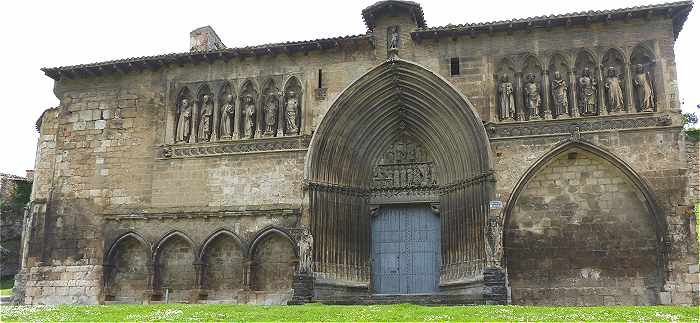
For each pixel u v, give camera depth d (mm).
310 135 28688
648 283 24938
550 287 25656
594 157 26297
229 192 28953
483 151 26250
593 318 17984
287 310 20672
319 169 27938
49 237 30406
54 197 30812
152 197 29688
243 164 29125
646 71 26328
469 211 26562
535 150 26375
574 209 26172
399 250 28875
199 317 19344
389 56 28359
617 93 26266
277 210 28062
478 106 27484
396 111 29000
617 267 25344
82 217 30266
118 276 29500
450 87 27234
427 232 28766
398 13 29141
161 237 28969
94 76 31750
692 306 22344
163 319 18969
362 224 28531
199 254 28406
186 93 30812
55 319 19469
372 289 28578
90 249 29797
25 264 31031
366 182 29047
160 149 30156
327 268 27047
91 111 31406
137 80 31250
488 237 25219
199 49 33250
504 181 26297
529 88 27109
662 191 25094
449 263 27078
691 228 24531
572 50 27141
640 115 25828
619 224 25688
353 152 28781
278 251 28172
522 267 26000
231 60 30422
